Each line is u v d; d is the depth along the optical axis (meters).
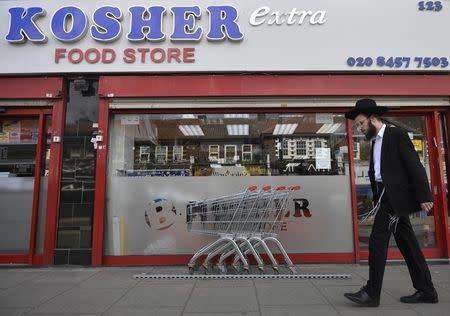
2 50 6.86
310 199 6.85
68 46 6.84
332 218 6.80
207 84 6.85
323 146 7.06
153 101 6.89
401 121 7.23
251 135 7.12
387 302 4.54
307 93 6.82
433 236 6.95
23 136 7.09
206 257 6.38
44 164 6.96
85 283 5.53
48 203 6.67
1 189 6.92
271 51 6.84
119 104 6.88
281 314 4.18
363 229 6.84
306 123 7.12
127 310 4.36
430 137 7.13
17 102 6.91
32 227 6.71
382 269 4.31
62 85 6.85
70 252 6.58
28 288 5.29
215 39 6.81
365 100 4.70
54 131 6.80
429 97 6.95
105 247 6.70
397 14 6.93
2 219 6.86
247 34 6.88
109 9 6.85
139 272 6.18
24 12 6.86
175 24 6.84
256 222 5.99
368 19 6.91
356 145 7.04
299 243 6.73
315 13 6.89
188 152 7.08
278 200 6.06
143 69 6.80
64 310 4.38
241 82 6.85
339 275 5.73
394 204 4.30
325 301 4.61
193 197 6.87
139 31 6.80
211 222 6.23
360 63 6.82
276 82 6.86
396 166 4.41
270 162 7.06
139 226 6.77
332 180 6.90
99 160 6.73
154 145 7.07
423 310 4.24
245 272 5.92
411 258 4.54
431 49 6.89
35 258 6.67
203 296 4.85
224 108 6.96
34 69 6.81
